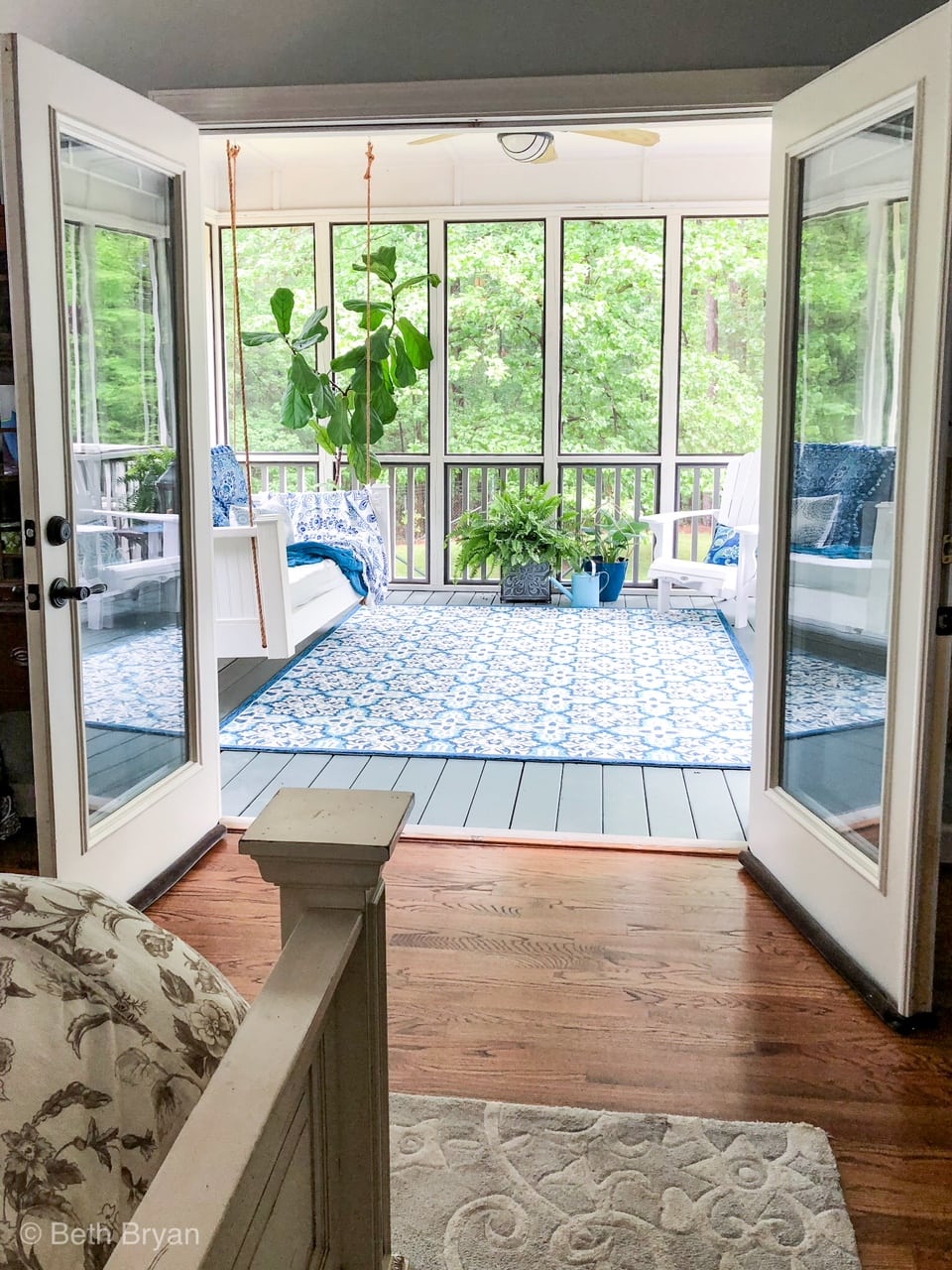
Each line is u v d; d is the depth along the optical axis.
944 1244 1.71
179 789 3.10
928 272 2.15
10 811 3.48
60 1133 0.90
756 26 2.94
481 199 7.11
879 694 2.43
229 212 7.32
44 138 2.34
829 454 2.69
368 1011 1.23
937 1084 2.12
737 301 7.11
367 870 1.14
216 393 7.46
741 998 2.43
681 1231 1.72
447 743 4.26
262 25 3.10
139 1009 1.04
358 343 7.40
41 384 2.36
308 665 5.55
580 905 2.89
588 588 6.98
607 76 2.98
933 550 2.15
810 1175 1.85
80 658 2.53
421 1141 1.92
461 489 7.56
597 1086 2.10
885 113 2.33
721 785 3.82
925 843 2.25
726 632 6.24
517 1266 1.64
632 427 7.31
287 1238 1.08
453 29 3.03
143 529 2.93
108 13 3.15
